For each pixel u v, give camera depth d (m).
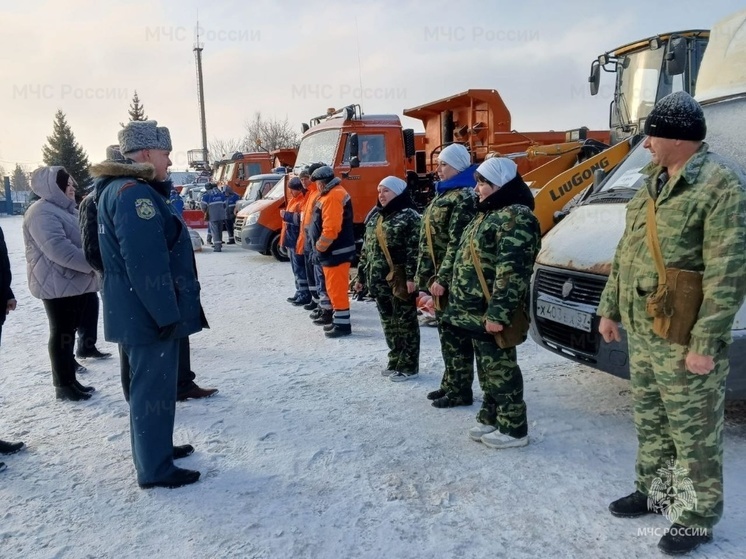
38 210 4.39
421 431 3.79
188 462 3.45
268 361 5.44
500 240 3.23
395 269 4.62
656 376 2.45
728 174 2.23
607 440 3.57
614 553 2.51
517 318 3.29
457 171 4.03
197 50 37.19
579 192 6.43
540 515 2.81
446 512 2.86
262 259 13.29
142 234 2.87
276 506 2.96
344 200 6.06
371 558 2.54
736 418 3.78
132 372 3.14
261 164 20.25
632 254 2.51
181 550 2.63
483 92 9.95
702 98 4.46
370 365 5.21
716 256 2.20
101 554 2.62
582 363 3.71
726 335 2.25
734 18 4.52
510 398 3.44
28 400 4.55
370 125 10.07
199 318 3.27
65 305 4.47
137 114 41.03
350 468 3.33
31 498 3.11
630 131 9.35
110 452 3.63
